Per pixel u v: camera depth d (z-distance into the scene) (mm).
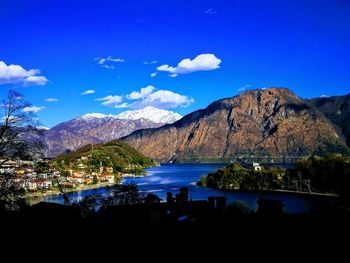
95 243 19609
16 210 34406
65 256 20016
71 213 26594
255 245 15750
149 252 17312
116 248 18500
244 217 19031
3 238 22047
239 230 17188
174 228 18469
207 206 23500
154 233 18359
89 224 22391
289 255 14984
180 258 16391
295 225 16969
